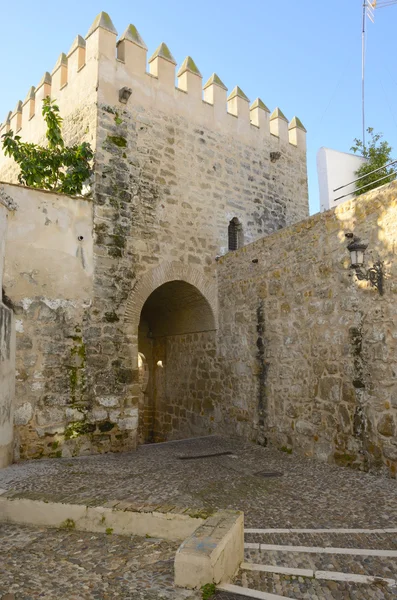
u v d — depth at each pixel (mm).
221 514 3670
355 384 7070
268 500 5387
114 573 3352
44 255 8211
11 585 3160
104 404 8539
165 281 9914
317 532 4207
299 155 13953
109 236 9102
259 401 9242
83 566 3492
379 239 6867
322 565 3477
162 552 3734
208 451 8625
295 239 8609
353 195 10734
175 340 12508
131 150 9750
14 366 7598
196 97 11312
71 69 10375
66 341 8258
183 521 3979
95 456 8148
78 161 9086
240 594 2947
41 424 7797
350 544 3912
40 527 4414
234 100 12422
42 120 11695
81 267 8641
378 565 3455
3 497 4629
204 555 3029
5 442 7094
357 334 7105
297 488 5938
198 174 10992
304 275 8305
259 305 9453
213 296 10828
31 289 7988
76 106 9977
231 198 11656
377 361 6742
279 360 8773
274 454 8242
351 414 7098
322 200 10422
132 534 4137
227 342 10414
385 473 6465
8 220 7863
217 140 11609
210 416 10797
